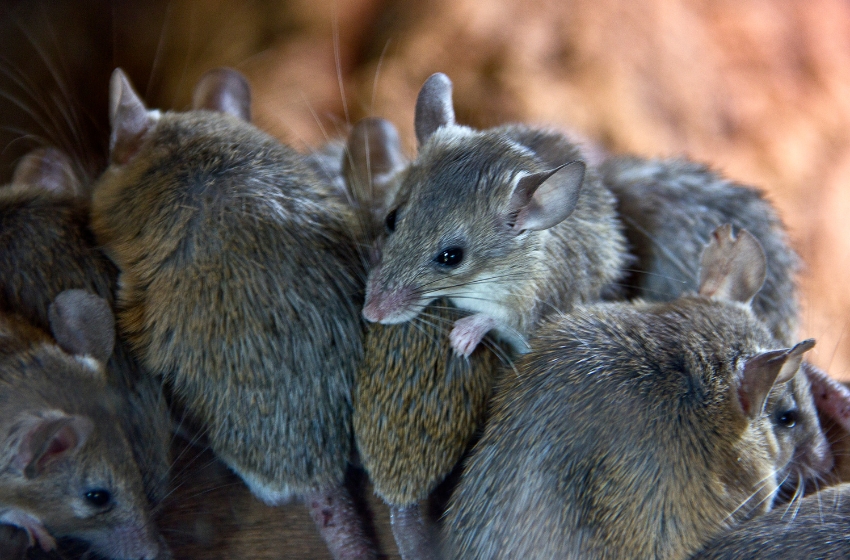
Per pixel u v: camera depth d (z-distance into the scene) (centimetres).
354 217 134
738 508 131
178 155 133
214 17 167
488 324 133
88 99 159
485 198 133
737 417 131
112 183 133
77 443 131
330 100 157
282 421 132
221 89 137
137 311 132
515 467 131
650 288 136
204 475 133
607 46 170
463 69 162
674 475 131
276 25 166
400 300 133
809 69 192
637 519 130
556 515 130
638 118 165
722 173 138
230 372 132
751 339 132
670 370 131
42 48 160
